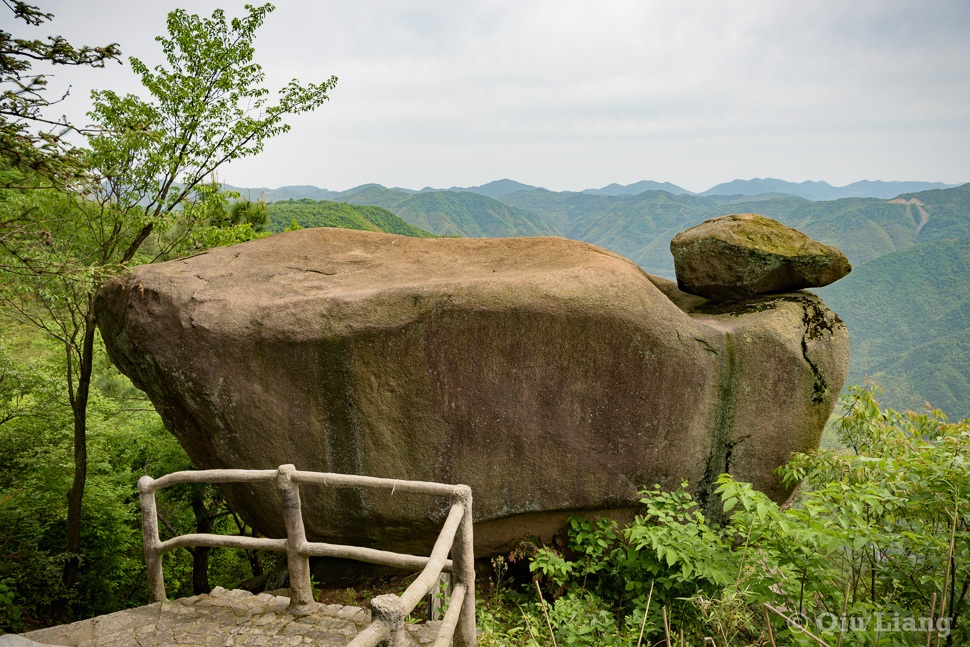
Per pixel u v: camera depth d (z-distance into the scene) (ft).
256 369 16.84
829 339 17.70
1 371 27.94
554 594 16.24
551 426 16.52
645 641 14.19
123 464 35.12
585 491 16.75
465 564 9.98
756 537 13.57
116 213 24.86
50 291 20.84
